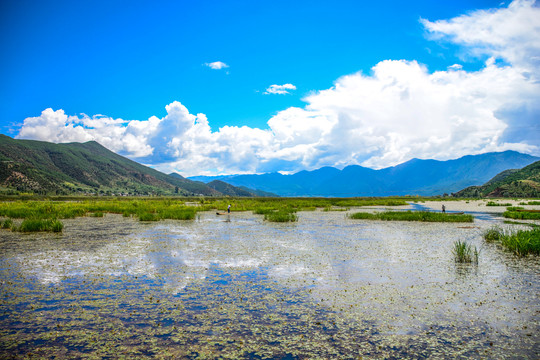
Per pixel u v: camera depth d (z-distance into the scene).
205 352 7.44
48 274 14.06
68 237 24.39
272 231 28.52
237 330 8.62
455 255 17.95
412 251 19.28
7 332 8.45
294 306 10.38
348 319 9.34
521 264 15.87
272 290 11.97
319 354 7.35
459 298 11.07
